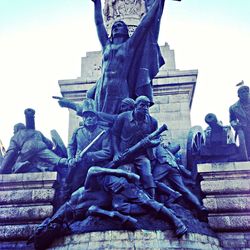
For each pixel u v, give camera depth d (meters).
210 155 15.57
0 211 14.54
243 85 16.55
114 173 12.72
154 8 16.89
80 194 12.95
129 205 12.18
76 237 11.70
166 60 21.70
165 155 14.64
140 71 16.78
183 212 13.06
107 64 16.91
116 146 14.31
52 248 11.84
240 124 15.98
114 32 17.48
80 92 20.75
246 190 13.98
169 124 19.25
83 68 22.17
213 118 16.16
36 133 16.98
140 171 13.60
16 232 13.98
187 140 17.28
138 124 14.17
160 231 11.57
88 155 14.48
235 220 13.32
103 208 12.59
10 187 15.20
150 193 13.16
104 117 15.77
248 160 15.32
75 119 20.47
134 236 11.31
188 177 15.20
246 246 12.74
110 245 11.13
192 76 20.34
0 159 18.12
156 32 17.30
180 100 19.97
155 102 19.98
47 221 12.20
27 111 17.42
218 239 12.86
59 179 15.50
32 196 14.77
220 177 14.42
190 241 11.56
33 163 16.28
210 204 13.73
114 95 16.34
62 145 17.53
